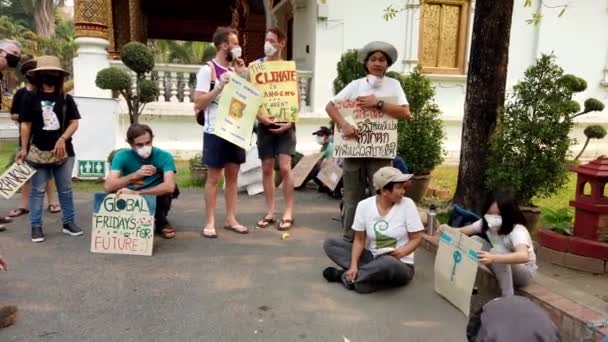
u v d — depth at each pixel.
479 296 3.55
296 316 3.18
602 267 3.81
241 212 5.93
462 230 3.57
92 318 3.07
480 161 5.20
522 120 4.63
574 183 8.23
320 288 3.64
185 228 5.16
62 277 3.72
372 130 4.30
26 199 5.55
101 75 7.35
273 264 4.13
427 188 6.64
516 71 11.40
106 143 7.72
